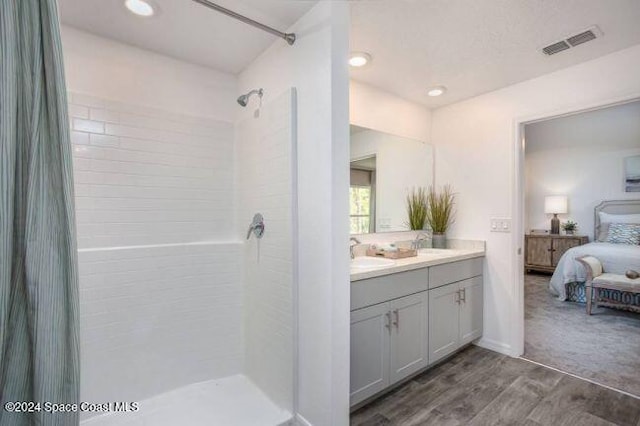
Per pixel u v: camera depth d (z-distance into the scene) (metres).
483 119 2.75
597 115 5.23
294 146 1.72
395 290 1.96
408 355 2.05
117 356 1.83
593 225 5.28
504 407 1.88
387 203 2.71
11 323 0.87
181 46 1.95
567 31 1.84
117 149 1.89
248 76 2.19
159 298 1.96
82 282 1.73
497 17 1.71
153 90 2.02
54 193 0.89
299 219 1.70
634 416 1.79
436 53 2.08
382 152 2.67
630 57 2.01
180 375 2.03
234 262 2.23
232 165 2.33
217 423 1.69
